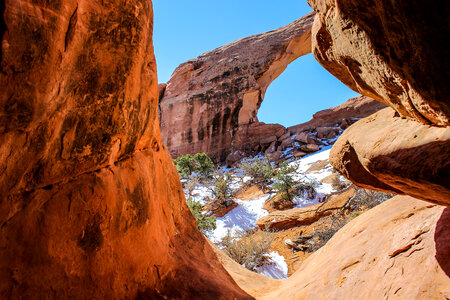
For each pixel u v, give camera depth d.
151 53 2.76
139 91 2.39
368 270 2.55
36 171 1.55
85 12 1.59
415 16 1.07
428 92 1.26
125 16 1.95
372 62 1.56
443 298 1.68
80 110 1.72
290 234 10.51
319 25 2.23
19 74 1.22
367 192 8.95
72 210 1.79
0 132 1.23
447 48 1.04
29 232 1.52
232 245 9.22
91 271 1.92
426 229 2.36
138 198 2.56
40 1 1.28
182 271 3.16
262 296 3.84
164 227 3.34
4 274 1.40
